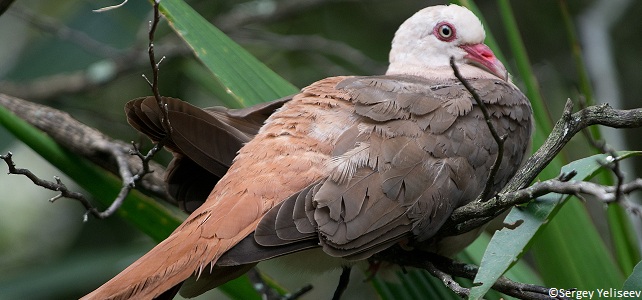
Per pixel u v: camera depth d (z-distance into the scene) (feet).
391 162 21.83
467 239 25.26
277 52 44.34
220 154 24.00
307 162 21.66
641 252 28.76
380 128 22.54
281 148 22.11
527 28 44.27
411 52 30.30
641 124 19.72
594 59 39.37
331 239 20.24
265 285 28.48
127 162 27.89
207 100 43.19
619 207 26.48
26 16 37.99
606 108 20.02
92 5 41.11
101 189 28.12
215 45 26.40
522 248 19.25
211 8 43.42
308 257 24.75
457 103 23.72
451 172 22.36
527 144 25.64
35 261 41.19
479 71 29.35
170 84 41.27
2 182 44.75
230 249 19.90
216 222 20.35
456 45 29.76
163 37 42.14
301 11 40.70
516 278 27.32
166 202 30.63
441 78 27.81
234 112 25.72
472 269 22.34
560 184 17.97
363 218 20.83
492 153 23.52
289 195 21.15
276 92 26.94
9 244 42.91
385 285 27.02
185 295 21.74
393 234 21.15
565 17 28.50
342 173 21.39
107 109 41.45
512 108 25.05
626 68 43.16
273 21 40.88
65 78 39.47
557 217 27.12
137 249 34.14
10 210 44.11
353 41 44.86
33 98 39.14
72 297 37.19
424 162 22.18
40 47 40.83
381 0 42.16
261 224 20.12
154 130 23.63
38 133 27.78
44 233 43.57
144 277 19.35
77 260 34.06
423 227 21.71
